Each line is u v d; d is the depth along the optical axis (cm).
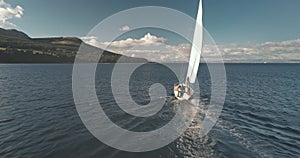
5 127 1802
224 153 1331
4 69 11112
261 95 3872
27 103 2834
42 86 4731
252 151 1372
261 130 1817
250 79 7562
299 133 1759
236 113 2417
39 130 1733
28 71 10044
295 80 7175
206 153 1332
